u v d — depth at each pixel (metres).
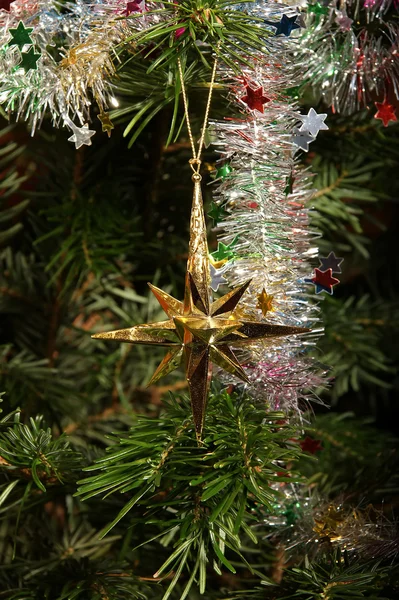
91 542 0.63
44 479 0.54
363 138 0.67
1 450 0.53
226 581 0.64
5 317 0.72
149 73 0.54
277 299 0.54
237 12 0.51
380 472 0.64
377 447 0.72
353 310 0.79
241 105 0.56
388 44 0.61
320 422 0.74
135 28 0.53
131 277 0.70
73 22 0.54
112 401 0.71
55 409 0.69
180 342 0.52
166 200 0.70
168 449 0.51
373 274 0.84
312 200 0.69
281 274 0.54
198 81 0.55
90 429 0.71
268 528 0.64
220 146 0.57
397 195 0.76
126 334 0.51
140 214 0.71
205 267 0.52
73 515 0.67
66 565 0.59
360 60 0.59
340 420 0.76
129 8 0.51
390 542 0.57
